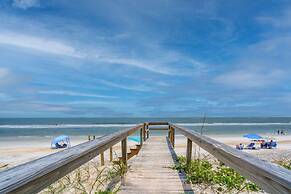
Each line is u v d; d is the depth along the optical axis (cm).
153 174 445
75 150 203
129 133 503
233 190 382
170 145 903
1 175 122
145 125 1129
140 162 559
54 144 2350
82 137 3344
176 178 418
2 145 2522
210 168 492
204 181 409
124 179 407
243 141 2716
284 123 7856
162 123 1184
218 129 4775
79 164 199
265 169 133
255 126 6022
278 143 2581
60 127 5531
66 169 172
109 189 360
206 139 289
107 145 298
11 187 106
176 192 346
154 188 363
